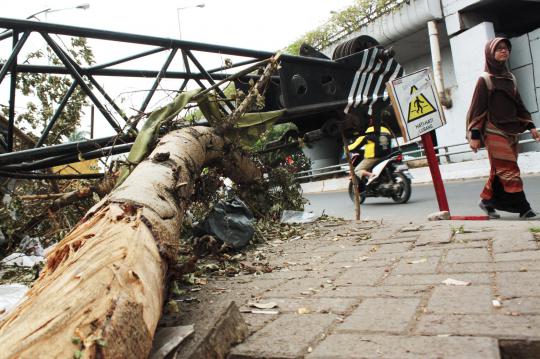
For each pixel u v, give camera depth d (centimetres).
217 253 447
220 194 551
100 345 148
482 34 1426
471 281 264
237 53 572
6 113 666
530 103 1462
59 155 504
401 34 1572
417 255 351
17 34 440
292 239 523
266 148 688
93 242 199
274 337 215
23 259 468
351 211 943
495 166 552
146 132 439
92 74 560
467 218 546
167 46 519
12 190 626
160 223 240
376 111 655
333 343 199
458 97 1523
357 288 283
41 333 148
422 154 1627
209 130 484
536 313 203
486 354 170
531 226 395
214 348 200
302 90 630
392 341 192
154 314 186
